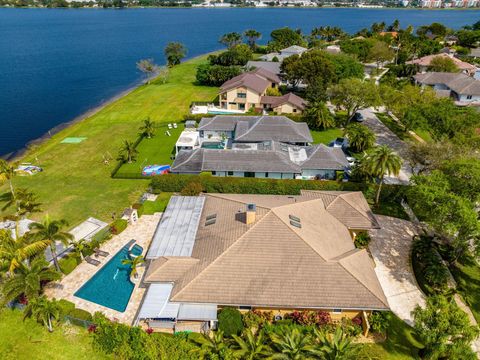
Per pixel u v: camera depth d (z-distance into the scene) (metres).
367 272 37.22
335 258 37.31
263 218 39.38
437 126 67.31
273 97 96.25
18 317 36.28
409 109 72.75
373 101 79.75
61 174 64.25
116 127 86.31
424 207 40.34
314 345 30.30
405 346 34.16
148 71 129.75
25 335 34.41
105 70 150.75
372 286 35.53
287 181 57.19
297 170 60.56
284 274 35.47
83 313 35.72
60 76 139.75
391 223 51.44
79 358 32.44
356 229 46.12
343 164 62.09
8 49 190.75
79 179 62.47
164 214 46.72
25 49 192.00
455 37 196.25
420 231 49.88
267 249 37.06
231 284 34.91
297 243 37.53
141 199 56.06
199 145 74.19
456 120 66.19
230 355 30.59
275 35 177.25
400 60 149.38
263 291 34.47
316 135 81.06
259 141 71.25
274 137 71.56
